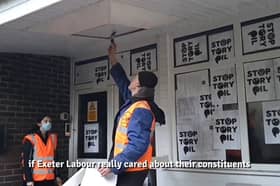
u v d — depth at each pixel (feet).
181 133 12.73
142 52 14.74
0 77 15.64
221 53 11.87
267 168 10.32
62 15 10.55
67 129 17.75
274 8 10.59
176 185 12.55
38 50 15.93
